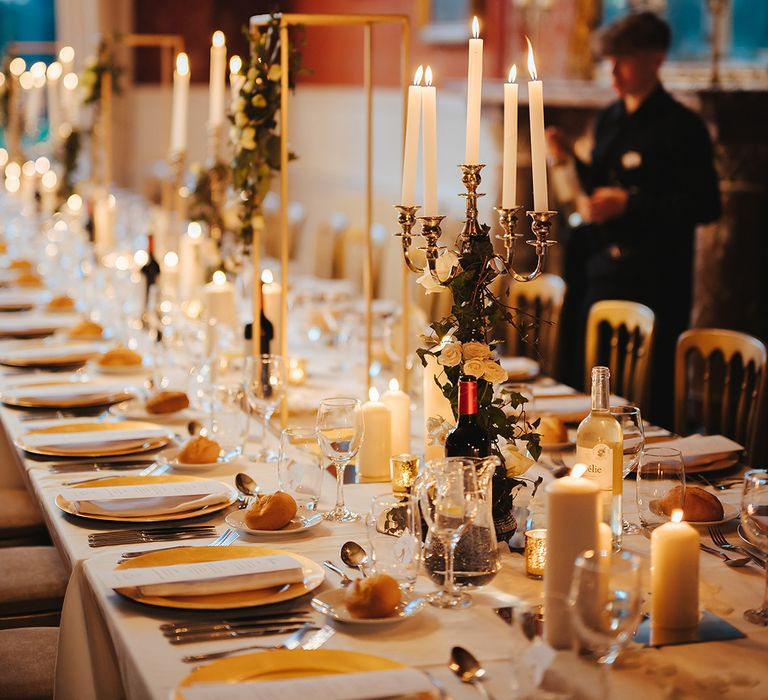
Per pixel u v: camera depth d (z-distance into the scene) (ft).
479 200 22.94
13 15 36.70
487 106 21.75
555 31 21.25
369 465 8.02
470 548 5.89
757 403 9.81
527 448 6.66
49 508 7.30
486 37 23.32
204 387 9.83
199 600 5.65
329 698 4.54
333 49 30.60
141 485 7.39
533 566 6.14
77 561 6.32
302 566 6.00
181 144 16.48
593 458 6.43
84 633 6.23
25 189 25.98
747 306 17.69
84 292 15.70
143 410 9.75
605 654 4.40
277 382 8.46
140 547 6.54
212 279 13.51
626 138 14.62
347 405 7.01
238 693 4.55
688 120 14.33
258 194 9.83
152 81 35.76
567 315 16.29
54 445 8.45
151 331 12.39
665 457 6.70
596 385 6.52
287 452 7.24
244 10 34.86
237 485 7.55
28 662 7.36
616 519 6.48
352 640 5.33
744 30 17.95
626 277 14.71
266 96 9.66
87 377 11.20
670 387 14.83
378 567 5.78
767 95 16.37
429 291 6.63
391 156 27.45
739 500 7.49
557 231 20.89
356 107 29.53
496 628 5.48
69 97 24.75
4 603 8.45
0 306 15.01
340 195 29.99
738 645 5.30
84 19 35.86
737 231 17.61
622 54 14.25
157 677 4.93
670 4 19.20
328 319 13.02
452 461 5.80
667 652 5.22
